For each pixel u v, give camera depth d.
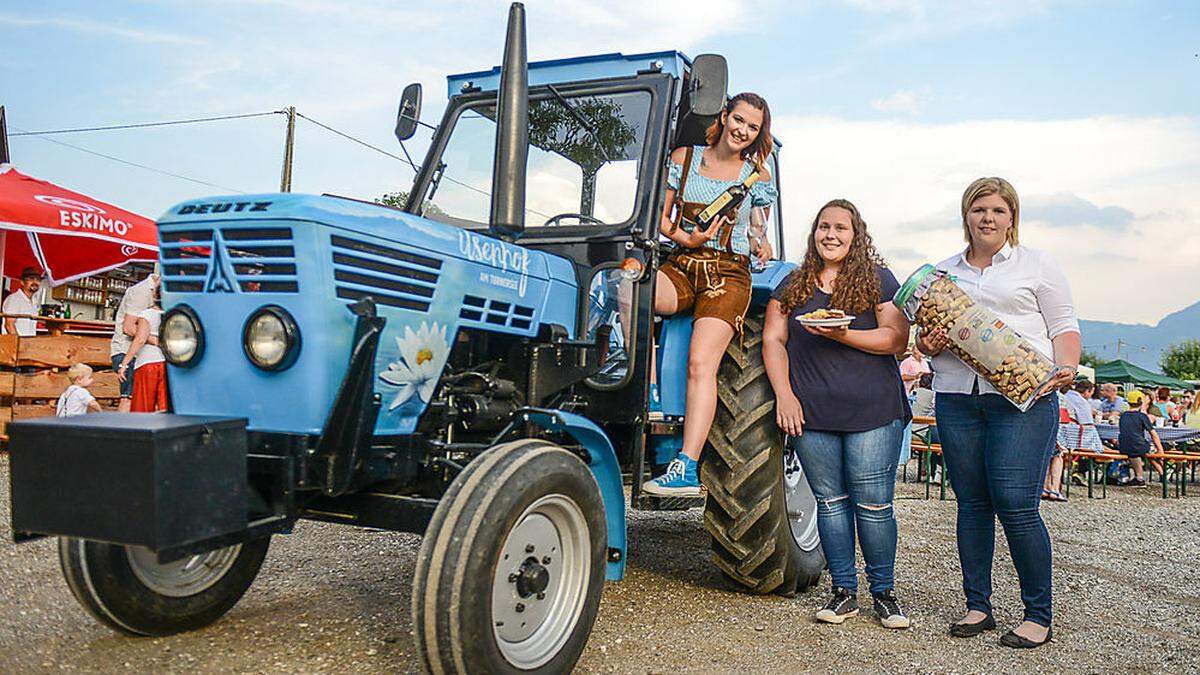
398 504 2.87
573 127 4.15
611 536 3.32
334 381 2.74
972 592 3.93
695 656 3.42
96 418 2.51
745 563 4.13
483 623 2.60
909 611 4.23
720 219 4.01
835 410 3.92
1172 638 3.99
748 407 4.11
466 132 4.39
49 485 2.46
